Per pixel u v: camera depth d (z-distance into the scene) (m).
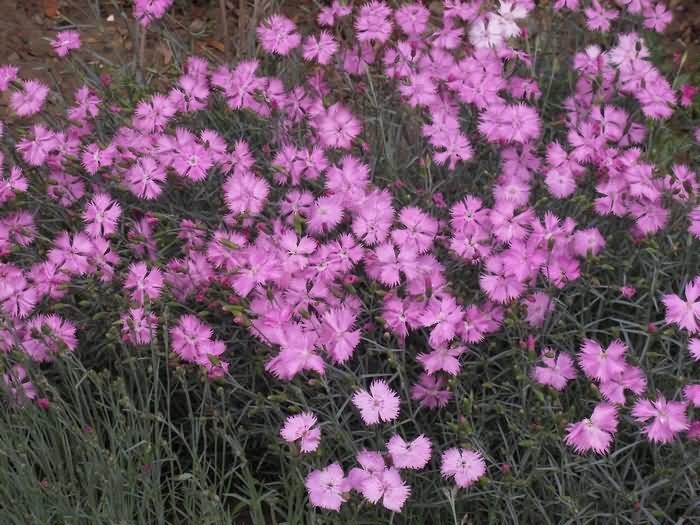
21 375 0.84
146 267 0.84
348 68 1.01
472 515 0.81
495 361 0.84
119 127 1.00
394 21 1.09
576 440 0.70
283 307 0.78
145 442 0.77
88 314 0.89
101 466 0.77
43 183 0.95
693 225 0.81
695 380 0.79
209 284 0.83
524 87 0.97
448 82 0.94
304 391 0.82
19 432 0.80
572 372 0.77
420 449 0.72
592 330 0.81
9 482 0.78
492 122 0.89
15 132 1.17
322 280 0.79
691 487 0.73
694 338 0.77
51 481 0.79
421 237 0.81
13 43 1.39
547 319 0.80
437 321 0.76
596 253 0.83
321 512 0.80
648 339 0.75
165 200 0.93
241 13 1.20
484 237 0.81
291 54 1.04
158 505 0.78
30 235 0.88
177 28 1.40
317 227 0.83
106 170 0.94
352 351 0.81
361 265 0.85
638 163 0.86
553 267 0.79
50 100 1.15
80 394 0.88
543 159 0.95
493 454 0.83
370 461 0.73
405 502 0.78
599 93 0.96
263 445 0.87
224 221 0.88
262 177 0.93
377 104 0.97
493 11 1.02
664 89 0.93
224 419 0.76
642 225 0.84
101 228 0.86
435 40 1.03
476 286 0.86
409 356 0.85
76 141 0.94
